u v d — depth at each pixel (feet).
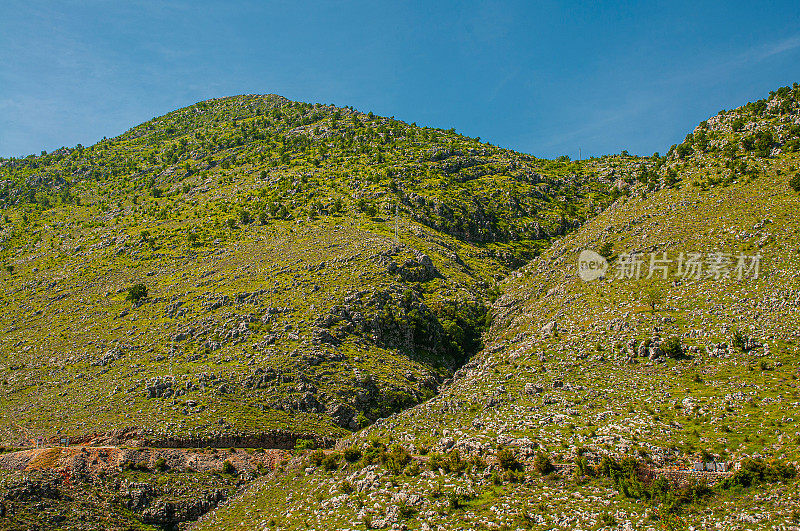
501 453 225.35
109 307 497.87
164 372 367.66
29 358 420.77
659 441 221.46
